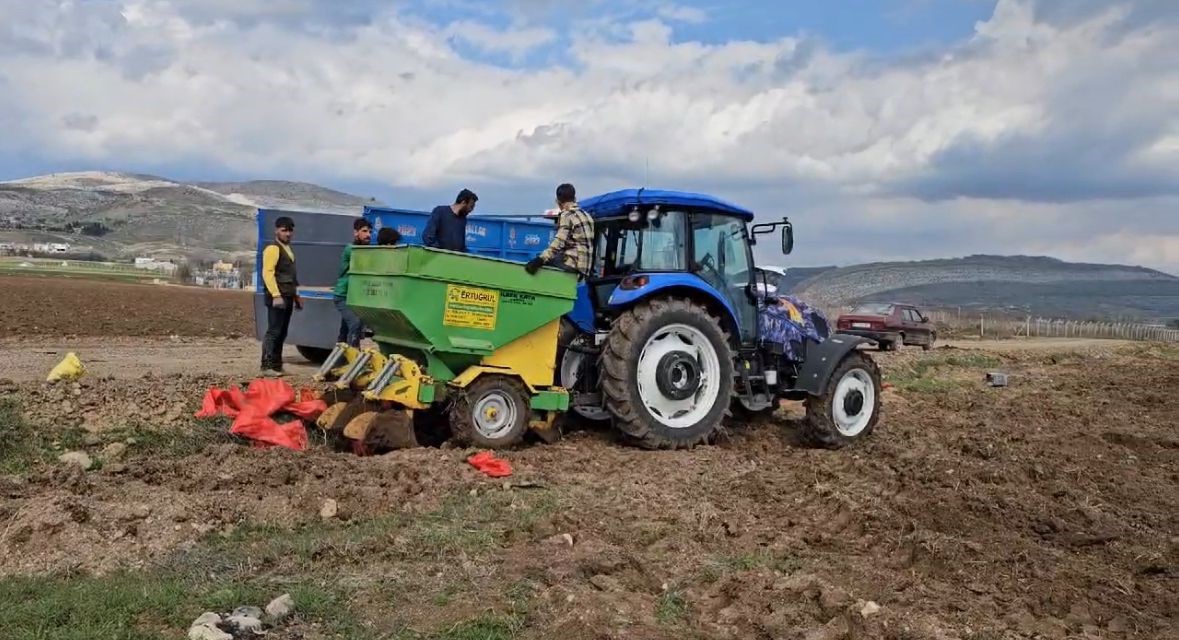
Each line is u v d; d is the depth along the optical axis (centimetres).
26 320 2167
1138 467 927
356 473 720
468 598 479
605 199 975
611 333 905
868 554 602
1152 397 1514
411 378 818
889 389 1498
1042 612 512
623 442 927
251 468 715
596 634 438
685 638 446
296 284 1138
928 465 861
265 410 856
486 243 1321
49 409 843
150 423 847
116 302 3055
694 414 932
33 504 583
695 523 638
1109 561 607
